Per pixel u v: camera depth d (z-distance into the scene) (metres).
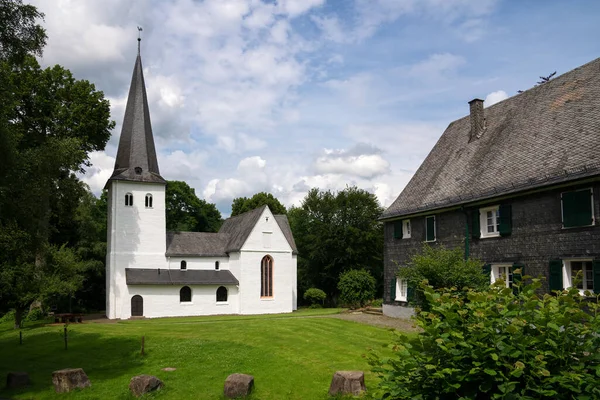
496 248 22.06
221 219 77.19
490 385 6.06
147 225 43.91
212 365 17.84
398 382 6.86
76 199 35.22
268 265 46.06
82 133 41.03
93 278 51.19
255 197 71.62
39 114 39.75
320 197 62.31
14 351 23.73
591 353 5.98
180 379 15.98
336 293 61.19
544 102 24.00
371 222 60.47
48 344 24.98
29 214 18.98
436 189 27.38
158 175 45.03
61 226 47.84
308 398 13.31
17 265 32.31
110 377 16.91
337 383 13.23
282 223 51.78
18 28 17.80
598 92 20.97
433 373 6.48
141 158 44.19
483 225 23.22
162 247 44.28
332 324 26.88
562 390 5.83
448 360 6.42
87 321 38.19
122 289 42.03
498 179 22.64
